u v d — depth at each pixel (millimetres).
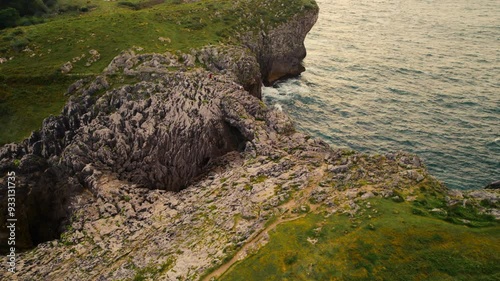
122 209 55062
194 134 62938
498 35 142500
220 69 83500
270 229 39062
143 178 61906
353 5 194250
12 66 77750
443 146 79375
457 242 34156
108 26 91688
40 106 69938
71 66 77562
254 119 63281
